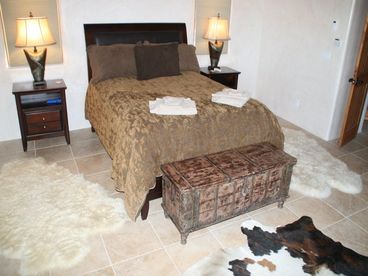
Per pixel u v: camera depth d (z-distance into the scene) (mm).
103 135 3076
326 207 2730
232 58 4859
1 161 3275
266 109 2842
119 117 2623
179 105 2600
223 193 2232
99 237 2301
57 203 2611
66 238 2256
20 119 3352
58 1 3529
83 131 4062
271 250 2238
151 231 2389
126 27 3912
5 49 3451
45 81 3596
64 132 3633
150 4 3994
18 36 3223
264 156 2479
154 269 2061
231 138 2633
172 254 2186
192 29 4387
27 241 2211
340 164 3406
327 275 2053
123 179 2377
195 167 2289
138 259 2135
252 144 2689
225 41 4711
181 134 2424
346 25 3543
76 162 3312
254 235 2371
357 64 3410
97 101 3273
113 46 3621
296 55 4289
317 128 4145
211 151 2566
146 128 2342
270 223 2512
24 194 2713
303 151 3660
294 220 2555
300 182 3033
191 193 2082
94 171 3158
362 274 2074
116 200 2701
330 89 3867
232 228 2443
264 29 4781
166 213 2469
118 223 2438
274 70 4734
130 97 2893
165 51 3658
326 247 2287
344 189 2984
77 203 2621
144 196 2289
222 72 4363
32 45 3223
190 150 2471
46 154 3453
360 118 4133
